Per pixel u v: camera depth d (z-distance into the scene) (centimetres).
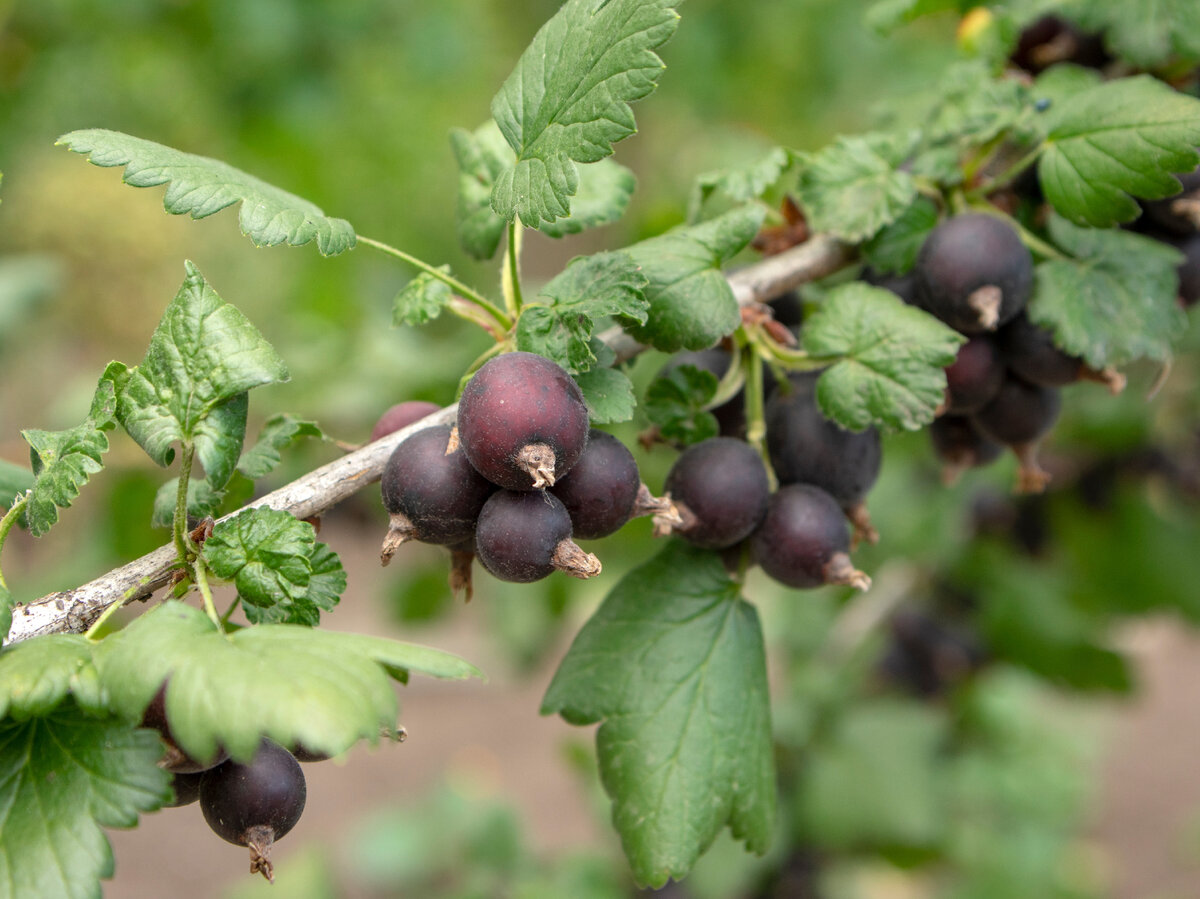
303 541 30
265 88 80
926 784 52
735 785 34
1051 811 75
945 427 36
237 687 28
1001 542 54
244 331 31
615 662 34
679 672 34
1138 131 33
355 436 52
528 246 132
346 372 51
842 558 33
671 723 33
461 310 33
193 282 31
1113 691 52
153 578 31
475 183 36
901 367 33
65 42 79
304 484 31
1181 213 35
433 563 58
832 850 52
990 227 34
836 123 93
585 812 96
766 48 93
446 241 109
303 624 30
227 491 34
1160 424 51
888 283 35
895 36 87
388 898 67
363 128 98
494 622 63
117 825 29
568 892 53
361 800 99
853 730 53
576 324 31
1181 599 52
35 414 94
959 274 33
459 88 108
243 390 31
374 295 79
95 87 84
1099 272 35
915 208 35
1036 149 35
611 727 33
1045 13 38
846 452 34
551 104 31
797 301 36
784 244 37
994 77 38
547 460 29
